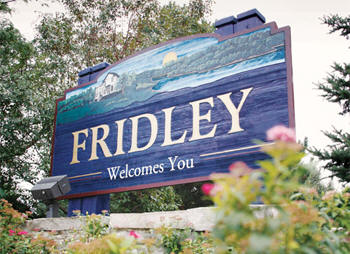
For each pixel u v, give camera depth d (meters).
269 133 2.18
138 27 16.64
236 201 2.06
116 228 5.94
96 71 9.44
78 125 9.07
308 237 2.49
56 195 7.81
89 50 15.80
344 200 3.52
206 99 7.21
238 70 6.96
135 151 7.89
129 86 8.43
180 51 7.86
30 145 12.81
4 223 6.23
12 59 13.10
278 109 6.35
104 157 8.34
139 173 7.69
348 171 10.83
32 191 7.98
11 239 5.83
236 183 2.13
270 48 6.70
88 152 8.66
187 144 7.21
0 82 12.07
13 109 12.41
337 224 3.33
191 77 7.54
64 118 9.41
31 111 12.59
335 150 11.12
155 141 7.66
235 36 7.16
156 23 16.62
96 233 5.99
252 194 2.08
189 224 5.29
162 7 16.77
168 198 13.91
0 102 12.13
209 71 7.32
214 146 6.86
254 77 6.74
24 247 5.87
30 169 12.87
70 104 9.41
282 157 2.10
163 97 7.82
